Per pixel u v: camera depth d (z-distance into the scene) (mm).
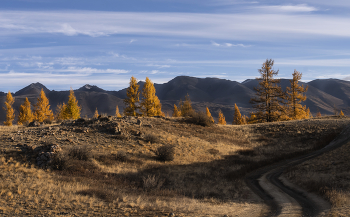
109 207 9719
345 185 14555
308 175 18328
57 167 15062
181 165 21938
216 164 23703
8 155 15445
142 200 11344
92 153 19031
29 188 11109
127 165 19031
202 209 10539
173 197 12852
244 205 12250
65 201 9961
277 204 12383
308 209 10945
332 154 23797
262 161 26203
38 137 20922
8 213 8328
